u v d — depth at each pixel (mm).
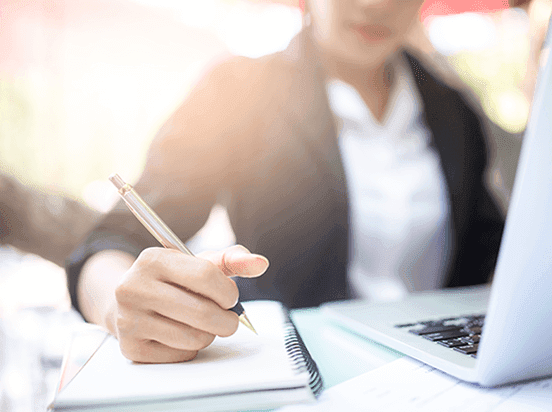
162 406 284
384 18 962
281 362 333
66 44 3109
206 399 288
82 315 527
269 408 289
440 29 2766
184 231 906
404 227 1035
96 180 3049
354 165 1063
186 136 937
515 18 2812
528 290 258
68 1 3098
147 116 3250
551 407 277
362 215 1044
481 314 518
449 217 1064
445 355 349
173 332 343
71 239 2543
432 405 285
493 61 2906
